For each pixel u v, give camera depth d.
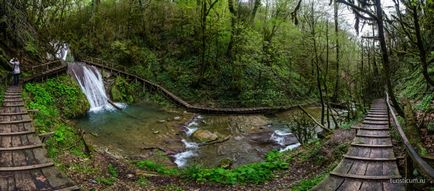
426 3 6.25
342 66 26.55
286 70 30.12
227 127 19.19
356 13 5.79
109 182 8.25
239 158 13.75
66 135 12.09
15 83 16.98
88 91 22.34
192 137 16.64
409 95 13.61
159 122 19.11
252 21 30.08
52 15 27.97
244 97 26.05
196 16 29.30
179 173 9.84
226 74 27.98
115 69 26.72
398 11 6.54
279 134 17.77
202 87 27.31
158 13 32.22
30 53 21.59
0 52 18.64
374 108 16.25
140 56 29.28
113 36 30.83
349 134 10.53
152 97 25.27
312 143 12.27
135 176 9.36
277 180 8.84
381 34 6.03
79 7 33.03
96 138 14.66
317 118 21.06
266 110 23.88
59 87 19.05
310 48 19.06
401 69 18.81
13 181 6.14
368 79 19.05
